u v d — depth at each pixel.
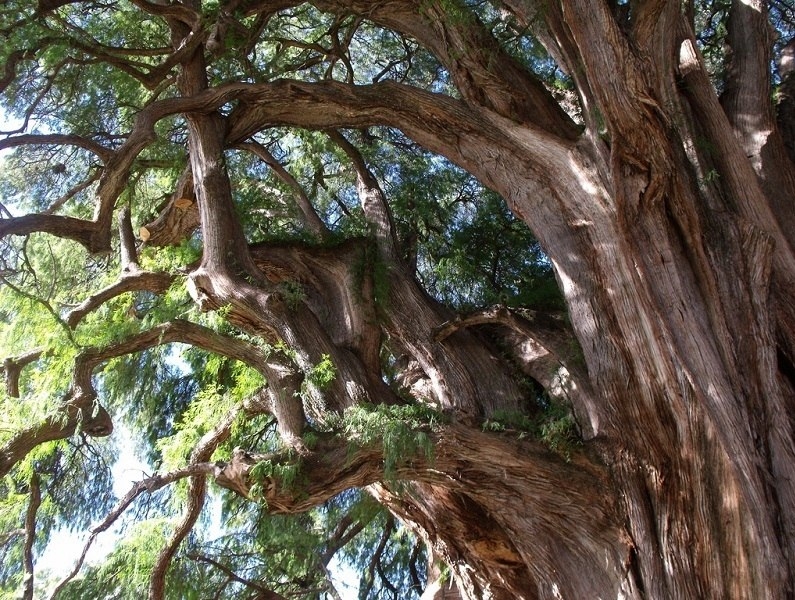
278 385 8.31
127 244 10.04
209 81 11.76
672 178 8.48
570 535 8.55
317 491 7.77
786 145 12.02
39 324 9.35
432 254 13.69
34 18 9.73
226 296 8.87
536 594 9.55
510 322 9.68
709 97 9.99
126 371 13.82
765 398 8.09
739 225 8.92
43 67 11.10
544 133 9.61
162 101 9.72
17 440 8.13
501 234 13.48
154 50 10.84
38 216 8.59
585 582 8.47
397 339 10.20
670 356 8.04
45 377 9.05
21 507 10.22
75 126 12.19
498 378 9.66
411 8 10.42
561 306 10.61
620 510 8.34
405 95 10.16
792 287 9.40
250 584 12.31
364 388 8.54
